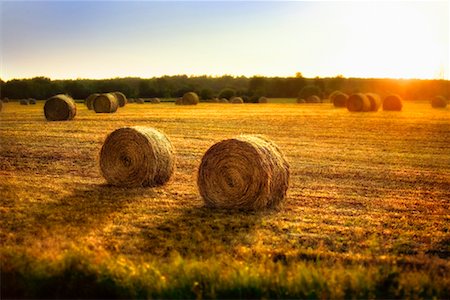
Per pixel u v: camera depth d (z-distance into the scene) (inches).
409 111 1792.6
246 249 343.9
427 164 718.5
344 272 285.1
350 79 4429.1
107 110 1609.3
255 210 459.8
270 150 475.8
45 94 3481.8
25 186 539.2
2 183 551.8
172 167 575.2
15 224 399.5
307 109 1919.3
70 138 933.8
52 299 266.7
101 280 271.9
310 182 585.9
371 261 318.0
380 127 1196.5
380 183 586.6
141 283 272.7
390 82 4224.9
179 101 2298.2
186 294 266.2
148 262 306.2
